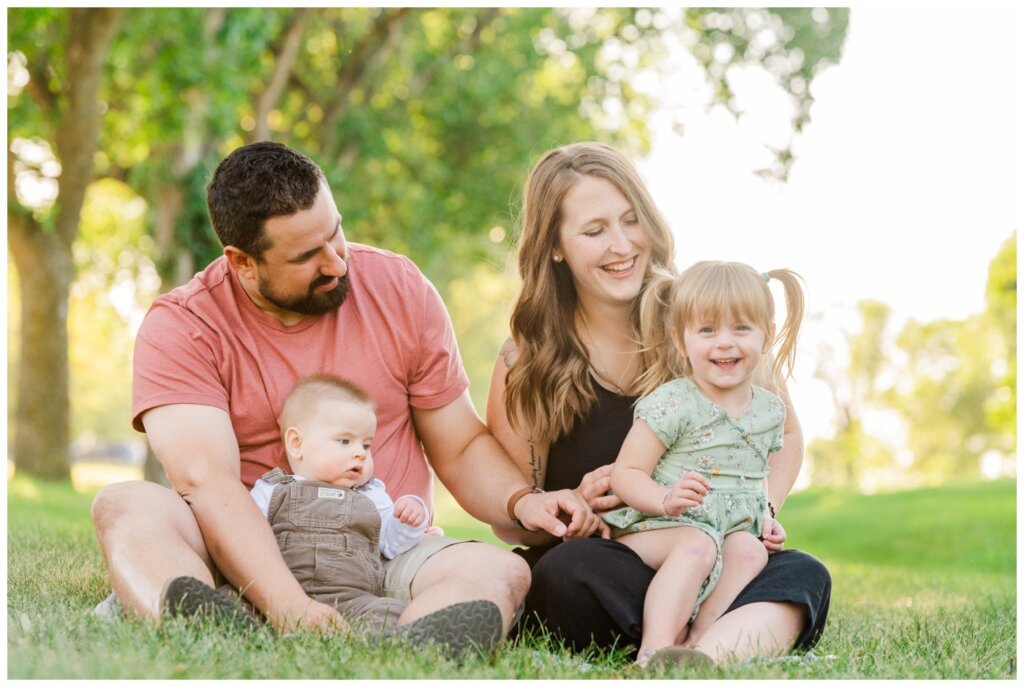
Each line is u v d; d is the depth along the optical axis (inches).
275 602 117.1
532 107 681.6
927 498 521.7
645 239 142.6
